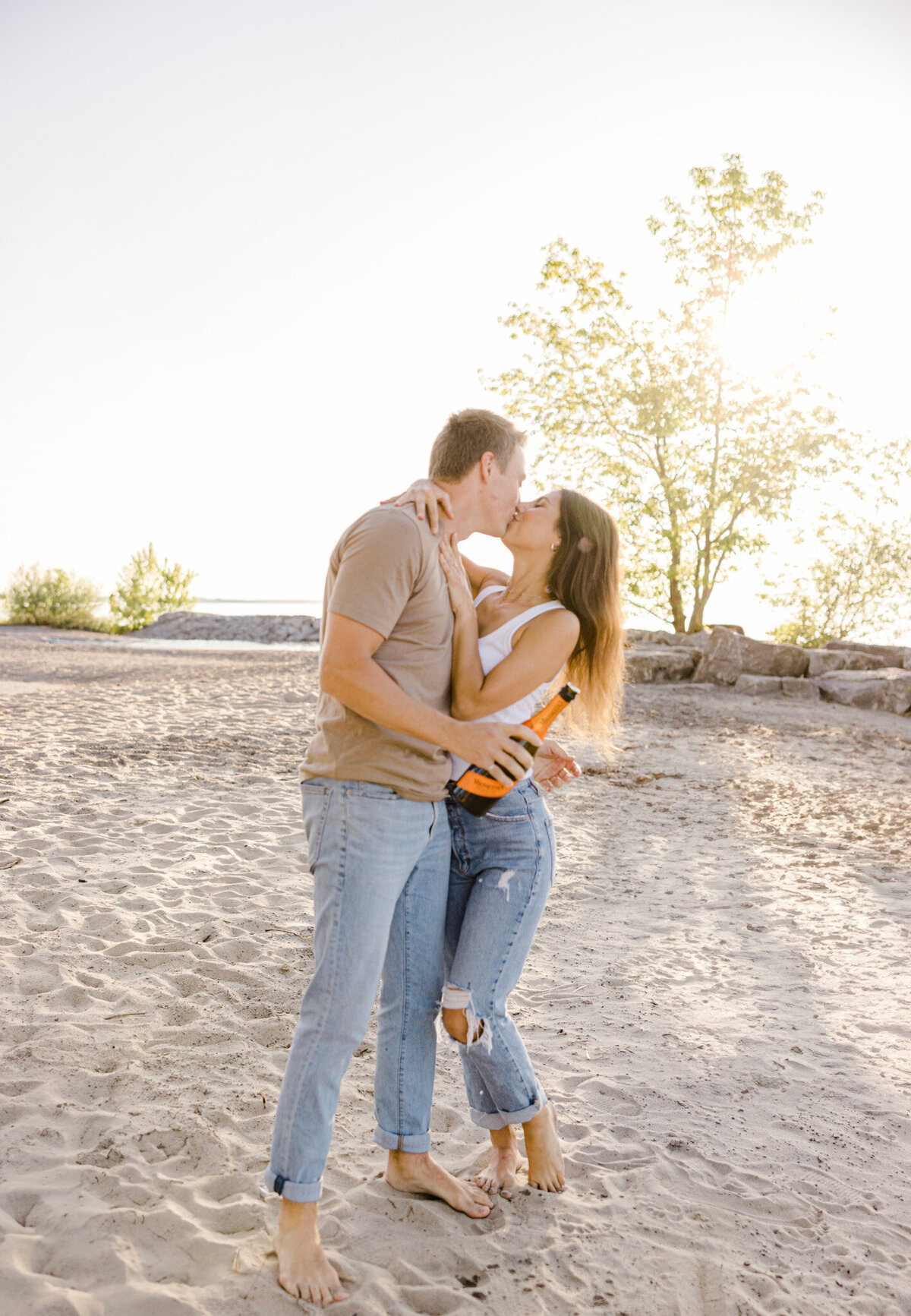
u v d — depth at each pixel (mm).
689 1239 2371
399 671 2152
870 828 7594
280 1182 2066
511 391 22344
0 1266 1957
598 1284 2162
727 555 22234
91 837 5609
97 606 36469
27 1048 3004
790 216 20812
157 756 8359
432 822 2219
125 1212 2182
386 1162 2600
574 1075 3268
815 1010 4070
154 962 3889
